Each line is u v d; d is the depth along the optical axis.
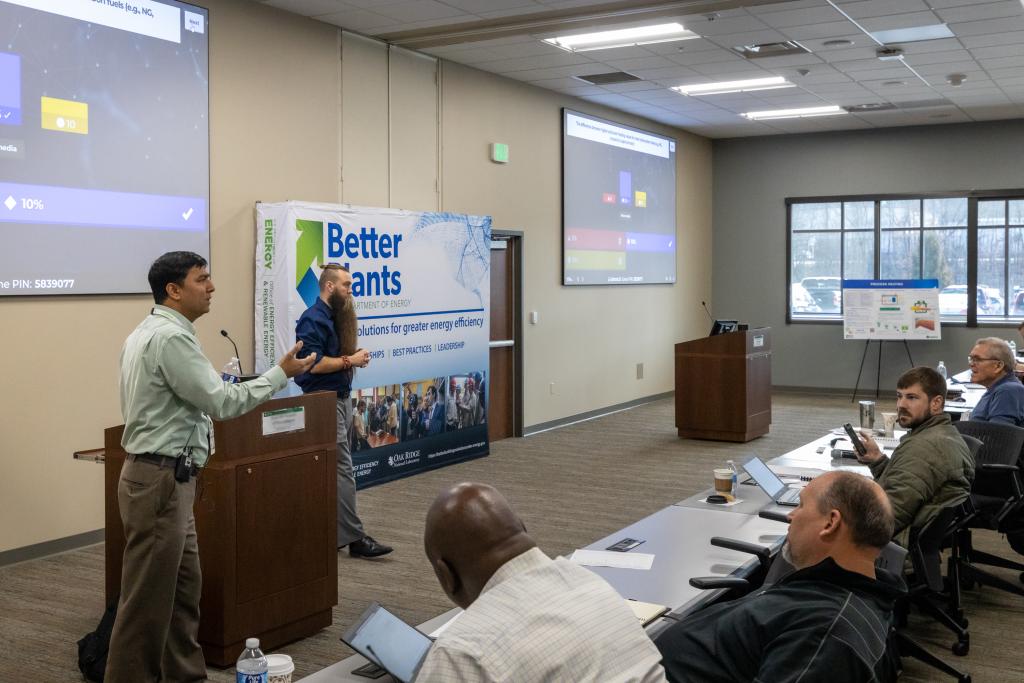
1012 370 5.27
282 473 3.68
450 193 8.23
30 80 5.01
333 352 4.99
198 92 5.93
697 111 10.80
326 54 6.94
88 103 5.29
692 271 12.59
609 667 1.44
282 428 3.67
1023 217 11.31
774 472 4.11
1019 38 7.48
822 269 12.41
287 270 6.20
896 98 10.00
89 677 3.45
